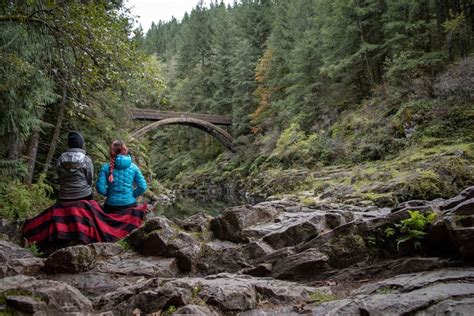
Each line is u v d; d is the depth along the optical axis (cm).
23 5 763
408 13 2548
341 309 272
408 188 1160
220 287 313
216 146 5025
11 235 569
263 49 4869
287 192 1980
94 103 1191
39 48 839
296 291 334
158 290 314
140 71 855
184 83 5803
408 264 359
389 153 1889
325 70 2930
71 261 414
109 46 795
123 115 1555
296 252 430
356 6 2759
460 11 2445
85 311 281
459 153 1364
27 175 1132
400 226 387
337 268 401
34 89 906
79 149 528
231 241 498
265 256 436
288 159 2764
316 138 2683
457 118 1722
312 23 3803
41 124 1161
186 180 4712
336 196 1346
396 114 2081
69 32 761
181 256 454
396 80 2414
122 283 397
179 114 4153
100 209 526
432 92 2045
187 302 297
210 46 5731
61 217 501
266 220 550
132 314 300
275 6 4659
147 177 2366
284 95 3947
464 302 244
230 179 3903
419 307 253
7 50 809
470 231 328
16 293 273
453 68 1919
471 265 329
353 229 416
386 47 2753
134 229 538
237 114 4456
